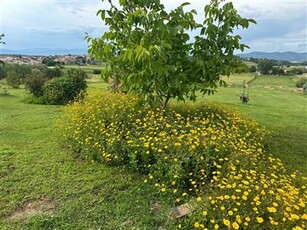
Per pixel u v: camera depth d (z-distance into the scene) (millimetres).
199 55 4836
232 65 5039
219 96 17953
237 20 4723
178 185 3486
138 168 3998
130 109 5266
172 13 4664
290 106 15672
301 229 2301
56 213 3111
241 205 2678
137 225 2943
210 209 2740
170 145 3861
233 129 5008
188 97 5418
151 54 3789
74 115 5598
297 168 4516
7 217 3039
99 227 2910
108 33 4836
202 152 3734
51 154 4766
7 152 4844
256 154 4047
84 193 3504
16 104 11445
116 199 3389
